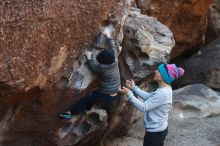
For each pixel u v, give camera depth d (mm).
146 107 5984
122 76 7359
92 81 6203
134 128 8328
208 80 10219
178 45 10805
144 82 7516
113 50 6078
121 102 7258
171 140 8094
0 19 4566
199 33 10852
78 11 5492
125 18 6602
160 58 7180
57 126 6234
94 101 6199
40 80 5328
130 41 7211
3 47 4664
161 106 6051
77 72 6016
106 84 6078
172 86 10602
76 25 5547
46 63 5320
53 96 5824
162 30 7438
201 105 9031
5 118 5684
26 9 4793
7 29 4648
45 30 5078
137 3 9391
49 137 6273
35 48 5020
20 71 4918
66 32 5418
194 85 9586
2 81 4789
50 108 5934
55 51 5375
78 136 6723
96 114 6770
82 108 6227
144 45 7133
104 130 7180
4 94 5035
